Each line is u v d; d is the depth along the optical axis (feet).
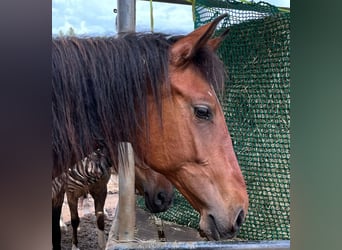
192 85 4.07
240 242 4.42
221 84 4.20
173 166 4.14
